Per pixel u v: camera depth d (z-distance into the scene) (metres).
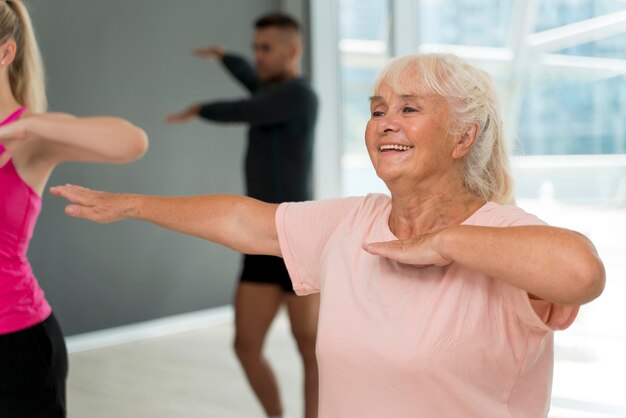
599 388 3.68
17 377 1.66
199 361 4.38
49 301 4.64
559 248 1.09
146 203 1.59
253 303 3.00
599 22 4.39
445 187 1.38
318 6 5.71
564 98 4.57
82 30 4.74
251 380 3.03
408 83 1.33
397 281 1.33
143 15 5.03
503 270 1.12
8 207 1.69
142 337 4.98
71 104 4.70
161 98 5.13
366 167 5.75
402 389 1.28
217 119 3.42
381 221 1.43
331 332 1.35
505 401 1.29
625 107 4.34
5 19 1.77
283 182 3.29
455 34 5.05
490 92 1.38
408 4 5.25
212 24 5.39
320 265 1.46
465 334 1.25
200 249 5.37
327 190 5.81
